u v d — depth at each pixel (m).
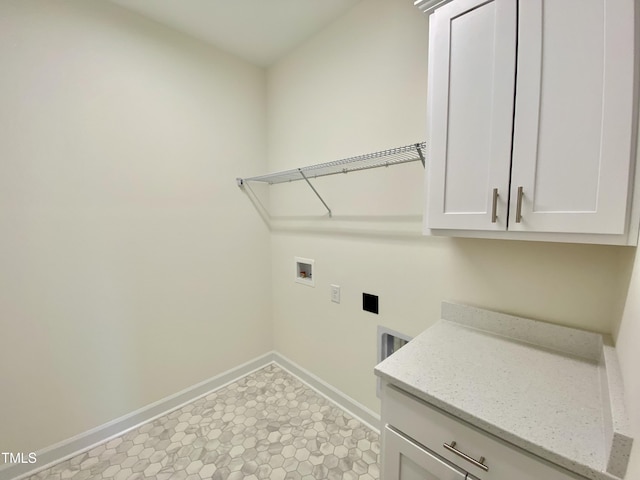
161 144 1.80
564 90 0.82
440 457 0.88
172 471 1.48
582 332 1.05
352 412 1.89
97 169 1.58
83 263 1.57
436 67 1.05
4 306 1.37
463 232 1.06
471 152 0.99
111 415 1.71
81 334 1.58
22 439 1.45
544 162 0.86
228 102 2.11
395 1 1.46
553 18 0.82
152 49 1.73
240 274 2.26
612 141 0.76
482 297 1.29
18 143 1.35
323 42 1.84
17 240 1.38
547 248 1.12
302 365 2.27
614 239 0.78
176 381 1.97
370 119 1.62
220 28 1.82
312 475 1.45
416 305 1.51
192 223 1.97
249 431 1.75
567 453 0.66
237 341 2.29
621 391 0.69
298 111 2.06
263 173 2.34
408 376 0.95
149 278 1.81
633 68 0.73
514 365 1.01
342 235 1.84
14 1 1.30
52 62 1.41
